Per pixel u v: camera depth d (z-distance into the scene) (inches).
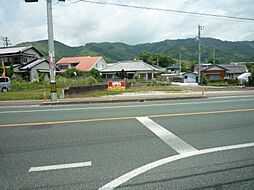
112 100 453.1
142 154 145.6
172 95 559.8
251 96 543.5
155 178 113.3
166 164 129.6
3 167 127.2
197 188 103.6
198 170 121.9
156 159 136.9
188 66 3164.4
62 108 356.2
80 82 917.8
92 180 111.3
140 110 322.3
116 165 128.8
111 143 169.0
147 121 243.6
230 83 1385.3
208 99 481.7
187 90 806.5
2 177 115.1
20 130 209.9
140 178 113.3
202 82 1269.7
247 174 117.1
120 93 677.9
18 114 301.1
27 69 1205.7
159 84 1250.0
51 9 450.6
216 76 1865.2
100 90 838.5
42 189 103.0
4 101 464.1
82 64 1795.0
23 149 157.0
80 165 129.0
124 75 1456.7
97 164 130.3
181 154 144.9
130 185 106.6
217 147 157.6
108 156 142.6
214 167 125.5
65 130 208.4
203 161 133.6
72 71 1355.8
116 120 250.4
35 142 172.7
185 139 177.2
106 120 251.0
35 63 1262.3
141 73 1637.6
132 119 255.3
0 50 1386.6
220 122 236.2
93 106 377.4
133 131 202.7
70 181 110.5
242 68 2097.7
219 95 568.7
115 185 106.5
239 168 124.2
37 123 239.5
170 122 237.6
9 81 767.7
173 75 2130.9
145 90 825.5
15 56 1316.4
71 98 510.9
